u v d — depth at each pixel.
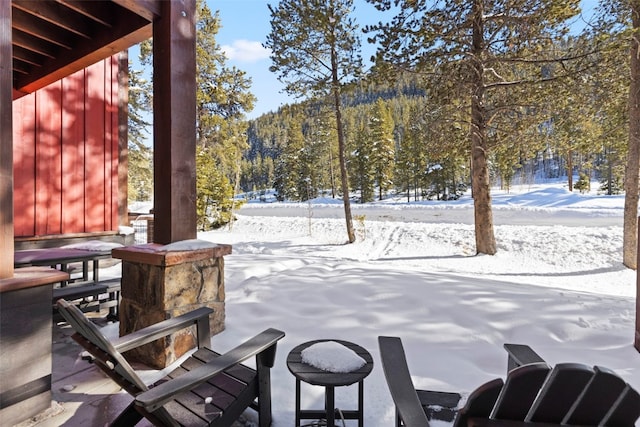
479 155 9.51
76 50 3.52
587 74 7.61
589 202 19.06
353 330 3.00
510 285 4.17
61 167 5.50
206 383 1.78
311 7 11.16
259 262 5.46
